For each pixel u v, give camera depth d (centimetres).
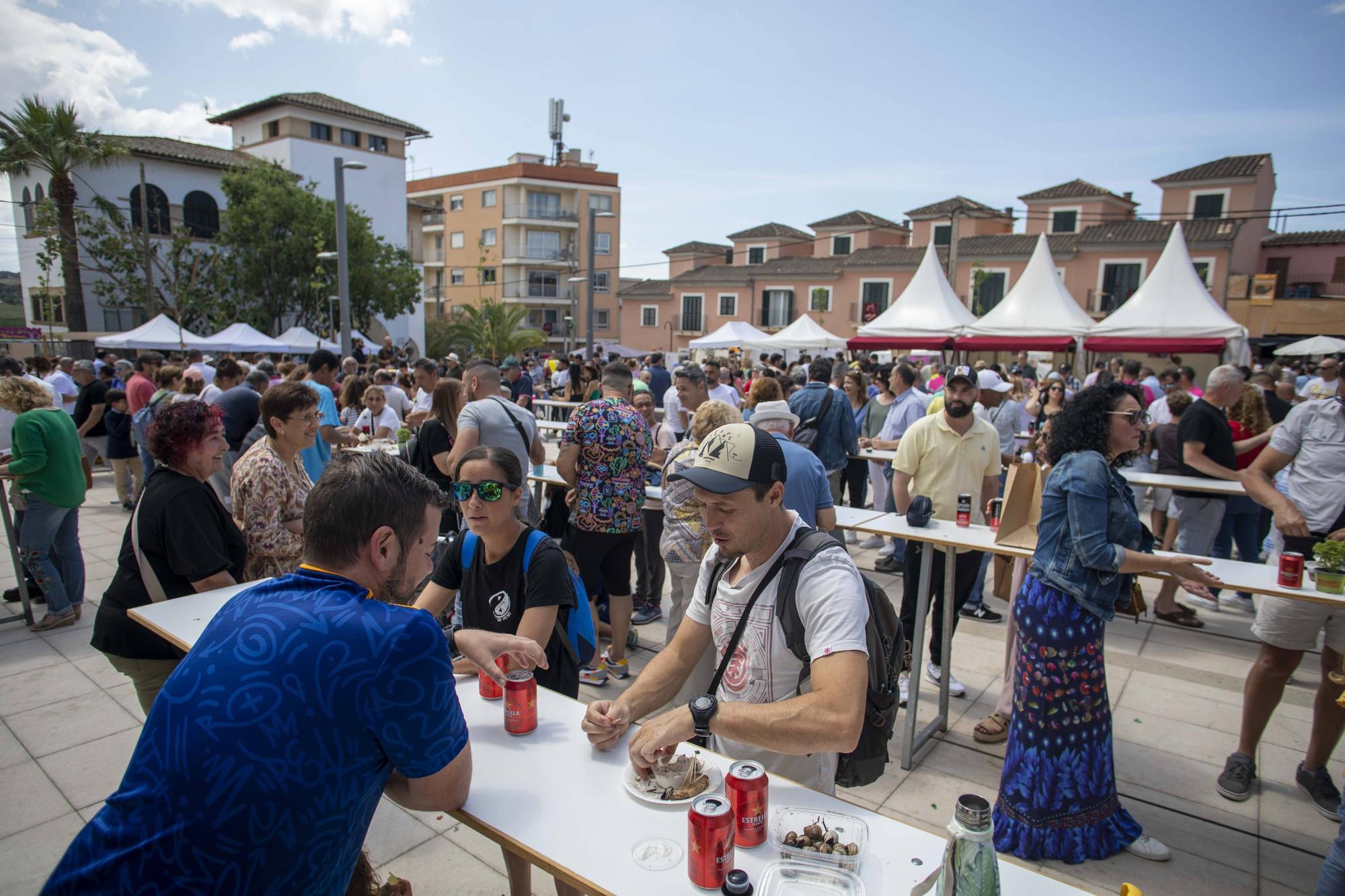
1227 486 516
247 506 309
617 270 5094
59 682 427
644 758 163
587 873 139
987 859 125
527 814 157
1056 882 140
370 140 3634
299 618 128
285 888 120
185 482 271
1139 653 494
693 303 4322
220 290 2583
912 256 3600
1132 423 268
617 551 431
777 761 194
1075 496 266
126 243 2420
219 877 115
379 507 141
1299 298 3150
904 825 156
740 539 176
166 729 120
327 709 122
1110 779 287
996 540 348
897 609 567
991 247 3419
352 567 142
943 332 1315
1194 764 358
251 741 117
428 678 132
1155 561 260
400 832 302
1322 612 306
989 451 438
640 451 422
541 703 212
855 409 882
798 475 351
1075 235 3312
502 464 242
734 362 1761
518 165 4719
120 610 270
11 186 3083
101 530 761
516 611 249
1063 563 271
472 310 3666
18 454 472
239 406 651
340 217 1426
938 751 370
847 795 331
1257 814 319
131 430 844
